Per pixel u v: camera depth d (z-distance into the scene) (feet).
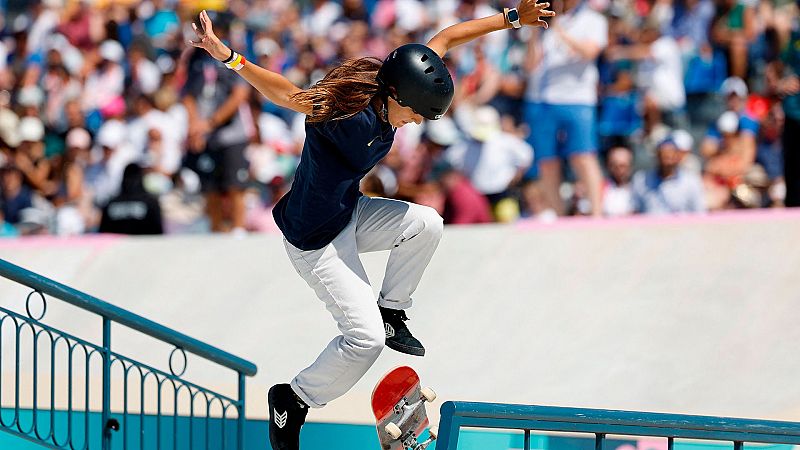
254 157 124.06
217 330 104.47
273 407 57.72
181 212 125.80
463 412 44.62
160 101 128.77
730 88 117.08
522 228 109.81
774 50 115.44
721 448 75.72
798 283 96.48
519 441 78.23
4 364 101.40
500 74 120.78
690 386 88.69
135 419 88.79
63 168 135.54
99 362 100.73
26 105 136.77
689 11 118.11
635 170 116.88
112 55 135.33
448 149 118.01
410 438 56.95
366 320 54.24
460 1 128.98
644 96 117.91
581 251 104.99
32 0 142.00
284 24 134.51
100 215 130.31
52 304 110.32
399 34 130.11
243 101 123.54
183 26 134.10
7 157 135.03
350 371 54.90
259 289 108.99
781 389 86.84
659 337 94.07
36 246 120.67
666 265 101.30
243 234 121.80
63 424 89.30
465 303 101.81
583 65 112.47
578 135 113.09
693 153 118.11
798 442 49.11
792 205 110.63
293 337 101.86
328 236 54.44
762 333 92.48
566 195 115.75
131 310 108.58
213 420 87.56
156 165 126.82
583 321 97.25
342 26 133.18
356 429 83.66
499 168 117.19
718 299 96.68
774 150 117.08
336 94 50.96
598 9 116.47
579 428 46.39
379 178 115.85
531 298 100.94
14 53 140.87
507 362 94.32
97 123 134.31
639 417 47.01
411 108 51.39
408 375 57.16
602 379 90.84
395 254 56.80
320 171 52.54
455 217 116.47
